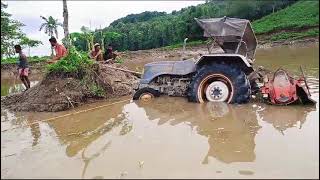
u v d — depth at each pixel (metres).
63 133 5.77
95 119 6.57
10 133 6.02
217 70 7.22
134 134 5.33
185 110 6.75
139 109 7.09
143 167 4.05
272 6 56.66
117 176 3.85
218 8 47.38
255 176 3.69
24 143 5.37
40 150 4.94
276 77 7.08
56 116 7.07
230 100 7.17
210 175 3.77
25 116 7.27
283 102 6.86
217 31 7.90
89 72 8.53
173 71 8.12
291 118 5.91
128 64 25.16
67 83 8.16
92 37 12.04
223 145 4.68
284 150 4.39
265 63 15.11
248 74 7.57
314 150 4.34
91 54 11.26
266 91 7.01
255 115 6.20
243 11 50.69
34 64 24.19
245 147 4.57
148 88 8.09
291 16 52.16
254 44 8.60
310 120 5.74
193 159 4.21
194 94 7.36
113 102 8.08
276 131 5.21
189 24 45.28
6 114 7.58
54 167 4.23
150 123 5.94
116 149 4.70
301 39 38.28
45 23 36.09
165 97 8.09
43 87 8.27
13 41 28.83
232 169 3.89
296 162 4.00
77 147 4.95
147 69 8.45
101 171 4.01
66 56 8.59
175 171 3.90
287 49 28.59
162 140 4.97
